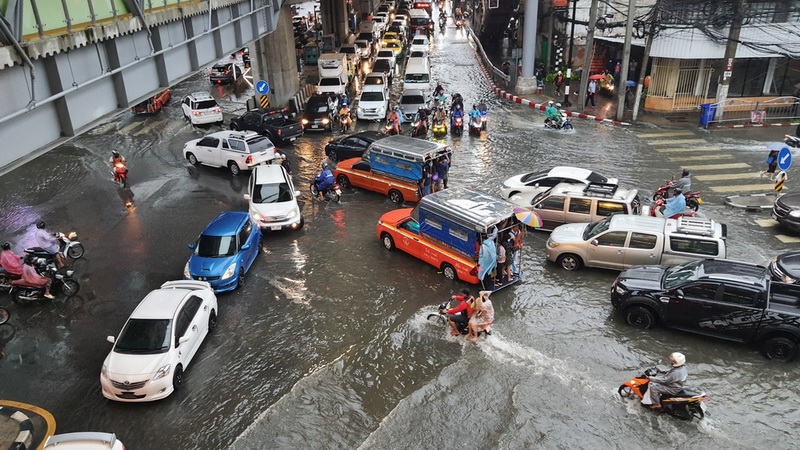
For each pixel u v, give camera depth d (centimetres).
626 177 2009
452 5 8106
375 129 2747
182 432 946
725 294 1087
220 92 3578
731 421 922
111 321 1274
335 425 943
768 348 1075
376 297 1328
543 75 3600
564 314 1244
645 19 2814
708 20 2517
